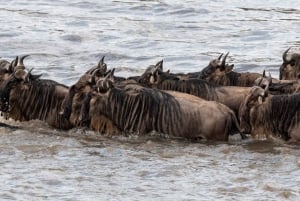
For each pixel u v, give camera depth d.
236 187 54.94
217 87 69.75
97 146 63.41
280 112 65.75
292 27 113.44
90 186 54.94
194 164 59.34
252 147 63.81
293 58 76.06
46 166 58.50
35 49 99.50
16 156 60.50
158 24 114.50
